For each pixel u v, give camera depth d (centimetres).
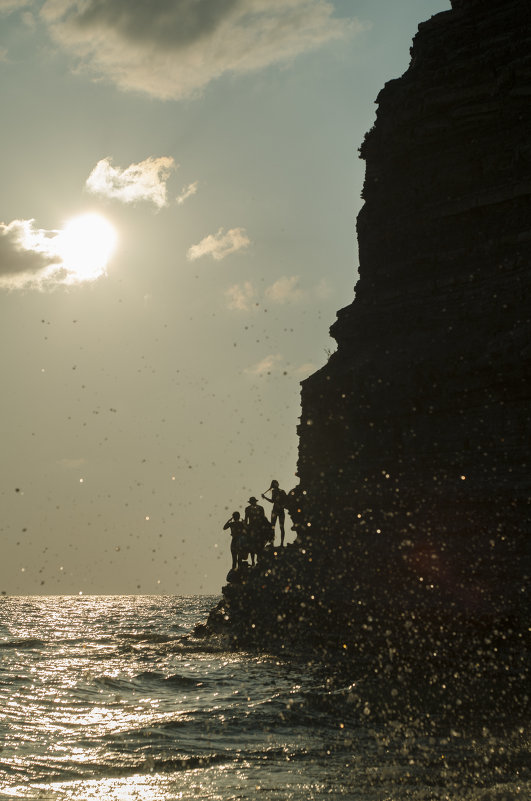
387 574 2372
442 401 2636
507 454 2394
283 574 2769
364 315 3056
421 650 2033
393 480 2728
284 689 1783
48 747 1197
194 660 2427
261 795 934
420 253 2966
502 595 2017
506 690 1653
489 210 2797
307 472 3177
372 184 3197
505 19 2908
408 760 1118
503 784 978
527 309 2533
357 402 2925
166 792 953
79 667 2264
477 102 2877
